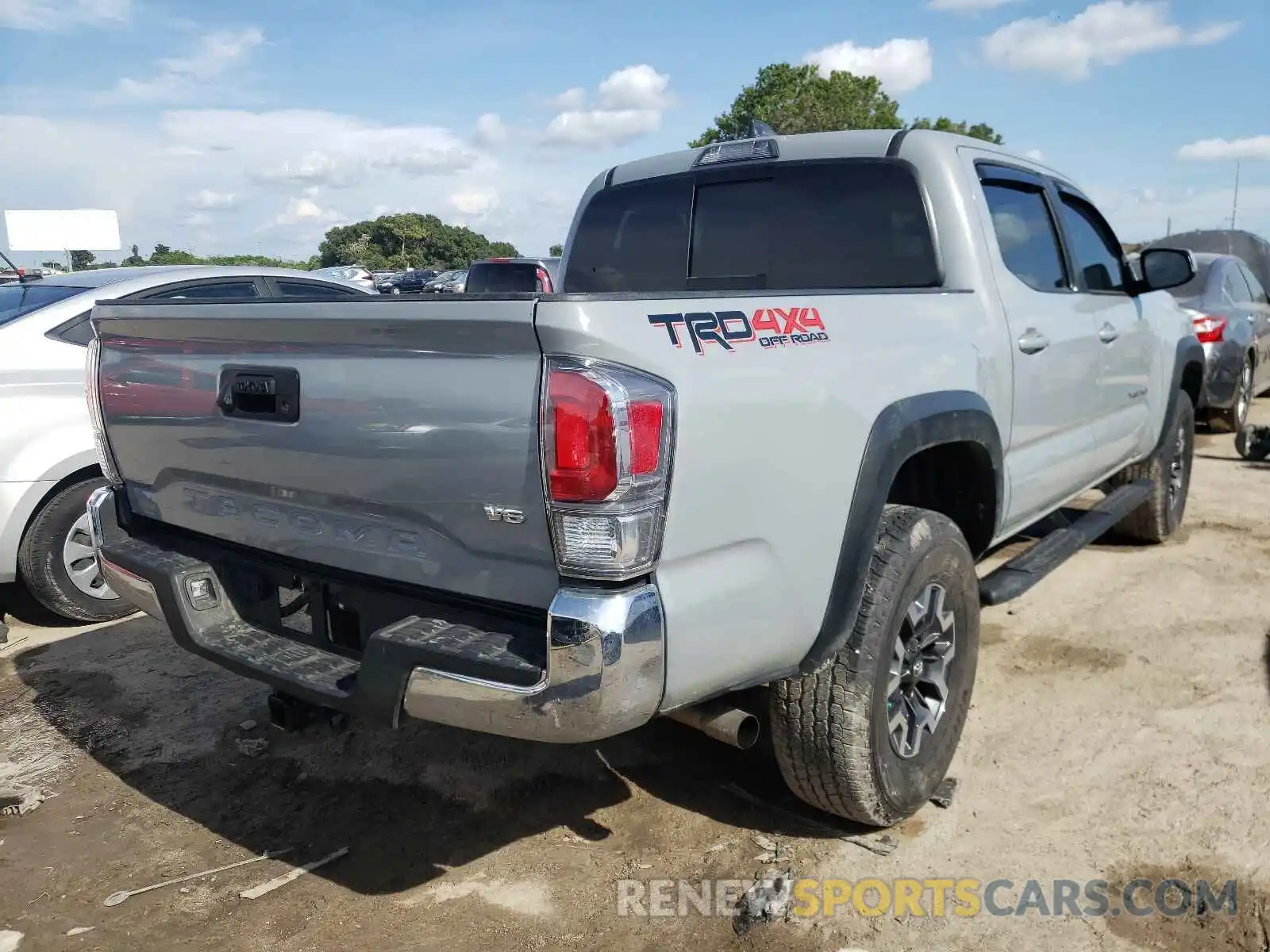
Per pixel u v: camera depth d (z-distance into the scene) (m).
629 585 2.04
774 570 2.35
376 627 2.47
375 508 2.36
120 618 5.09
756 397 2.25
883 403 2.67
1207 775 3.17
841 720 2.64
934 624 2.98
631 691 2.02
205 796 3.33
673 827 3.03
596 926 2.58
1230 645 4.20
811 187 3.65
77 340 4.82
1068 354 3.86
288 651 2.62
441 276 35.31
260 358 2.53
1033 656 4.16
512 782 3.33
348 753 3.58
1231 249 12.42
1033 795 3.12
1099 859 2.78
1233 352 8.67
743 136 4.34
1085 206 4.52
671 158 4.09
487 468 2.10
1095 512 4.52
